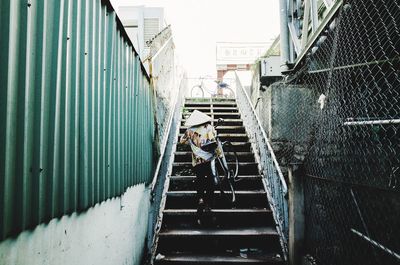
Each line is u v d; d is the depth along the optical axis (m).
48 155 1.99
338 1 3.67
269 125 6.39
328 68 4.57
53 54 2.04
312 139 4.07
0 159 1.54
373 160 2.92
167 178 6.17
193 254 4.67
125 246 3.88
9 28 1.57
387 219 2.39
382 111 3.23
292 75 6.24
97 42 2.94
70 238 2.31
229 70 19.41
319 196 3.62
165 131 7.06
